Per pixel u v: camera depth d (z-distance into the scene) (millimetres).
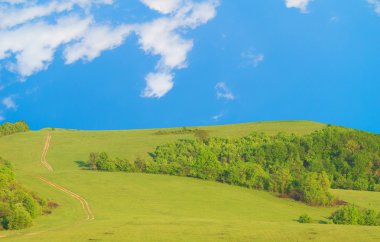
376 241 68062
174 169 158750
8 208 92188
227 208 125500
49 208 109125
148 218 99000
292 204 135375
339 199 143375
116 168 162750
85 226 85625
